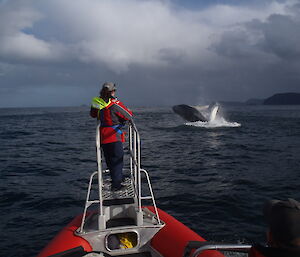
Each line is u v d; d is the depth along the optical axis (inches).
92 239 146.6
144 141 884.0
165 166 510.3
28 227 260.1
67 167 518.9
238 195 334.6
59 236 151.0
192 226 254.4
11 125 1667.1
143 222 159.3
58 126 1572.3
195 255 101.0
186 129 1258.0
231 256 180.7
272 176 427.2
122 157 166.7
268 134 1054.4
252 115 2586.1
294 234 61.0
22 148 771.4
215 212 284.7
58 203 320.5
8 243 230.8
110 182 184.5
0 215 288.5
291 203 64.7
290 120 1844.2
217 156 613.3
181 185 382.3
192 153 654.5
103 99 159.9
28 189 375.6
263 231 242.8
